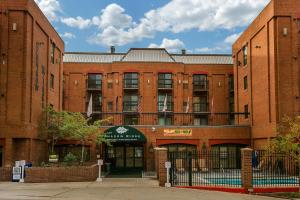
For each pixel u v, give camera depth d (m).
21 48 29.69
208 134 38.19
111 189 21.27
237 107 44.94
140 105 51.97
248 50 40.25
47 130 32.97
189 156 23.31
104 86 52.88
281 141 22.55
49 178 25.42
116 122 51.53
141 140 35.09
